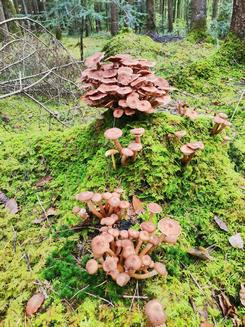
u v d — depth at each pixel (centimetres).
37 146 100
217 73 176
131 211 75
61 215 81
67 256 69
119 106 87
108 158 84
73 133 101
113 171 82
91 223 75
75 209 70
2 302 64
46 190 90
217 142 97
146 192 79
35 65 189
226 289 67
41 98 197
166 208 79
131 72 87
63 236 74
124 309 58
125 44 267
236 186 87
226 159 94
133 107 80
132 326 56
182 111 100
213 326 60
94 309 59
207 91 164
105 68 93
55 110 176
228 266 71
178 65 216
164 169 81
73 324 57
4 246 76
